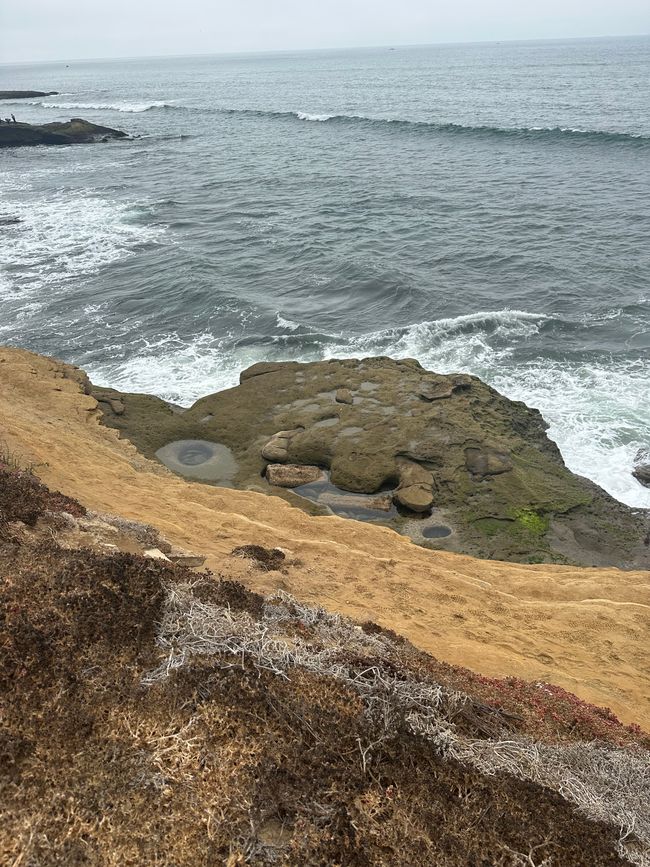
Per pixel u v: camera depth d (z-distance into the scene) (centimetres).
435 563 1066
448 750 491
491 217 3117
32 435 1220
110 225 3191
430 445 1395
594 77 9756
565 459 1448
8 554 605
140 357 1917
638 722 703
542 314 2086
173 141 5844
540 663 795
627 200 3247
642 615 938
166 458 1439
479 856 421
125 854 375
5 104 10125
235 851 388
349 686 526
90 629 515
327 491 1340
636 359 1833
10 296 2350
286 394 1605
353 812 425
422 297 2255
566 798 488
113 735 438
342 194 3656
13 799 387
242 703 477
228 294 2283
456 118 5916
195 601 588
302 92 9888
